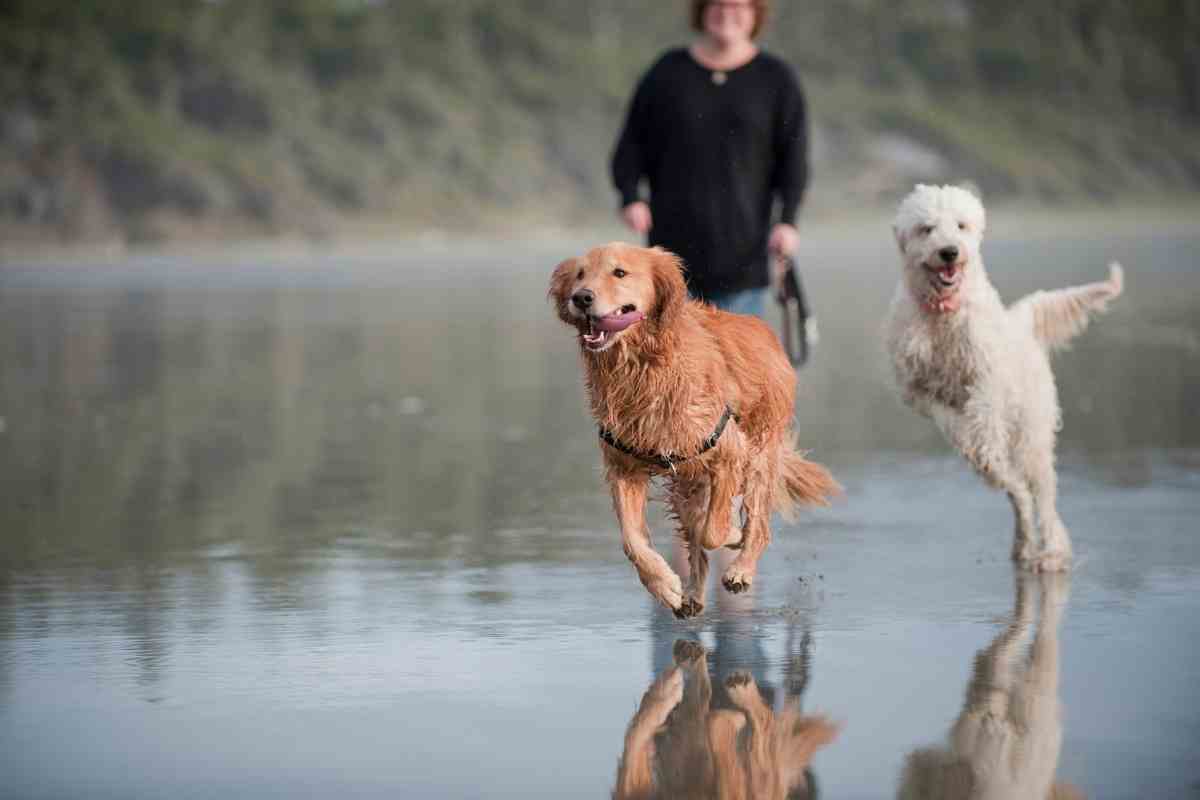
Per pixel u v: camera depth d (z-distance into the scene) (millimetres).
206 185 74625
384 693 6875
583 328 7785
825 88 113875
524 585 9125
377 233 76688
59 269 52031
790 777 5727
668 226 11031
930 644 7586
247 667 7328
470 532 10875
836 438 15344
